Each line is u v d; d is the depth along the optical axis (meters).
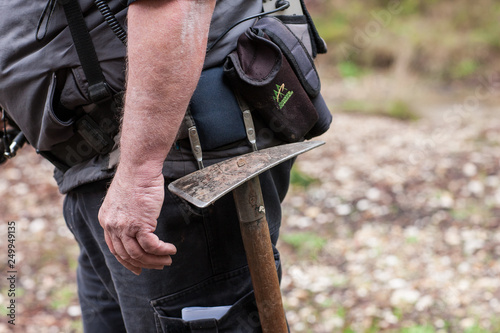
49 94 0.95
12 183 4.13
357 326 2.51
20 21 0.97
